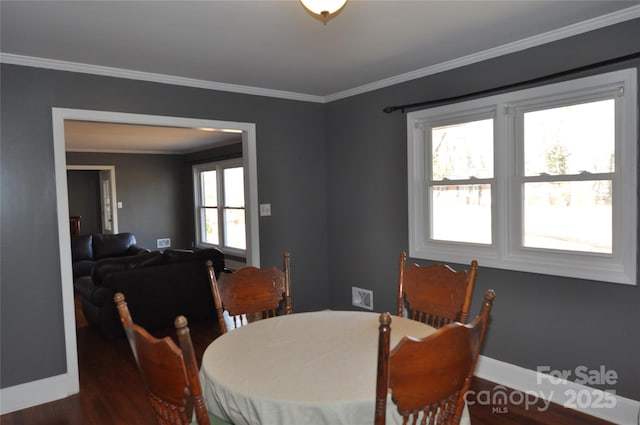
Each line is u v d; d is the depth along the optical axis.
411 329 2.00
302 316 2.26
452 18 2.43
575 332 2.69
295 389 1.43
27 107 2.90
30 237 2.92
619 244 2.52
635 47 2.37
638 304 2.43
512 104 2.96
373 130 3.94
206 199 8.57
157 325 4.37
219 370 1.61
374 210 3.99
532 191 2.94
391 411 1.35
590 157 2.65
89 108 3.14
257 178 4.03
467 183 3.31
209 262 2.38
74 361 3.06
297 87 3.98
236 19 2.37
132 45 2.74
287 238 4.25
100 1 2.10
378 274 3.99
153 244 8.80
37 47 2.72
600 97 2.57
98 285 4.35
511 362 3.02
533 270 2.86
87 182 9.38
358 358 1.69
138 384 3.20
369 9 2.29
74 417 2.75
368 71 3.49
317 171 4.44
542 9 2.33
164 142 7.12
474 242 3.29
